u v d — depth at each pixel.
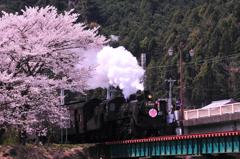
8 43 46.66
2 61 46.50
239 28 148.62
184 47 149.12
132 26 182.62
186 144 37.97
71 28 50.66
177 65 142.00
